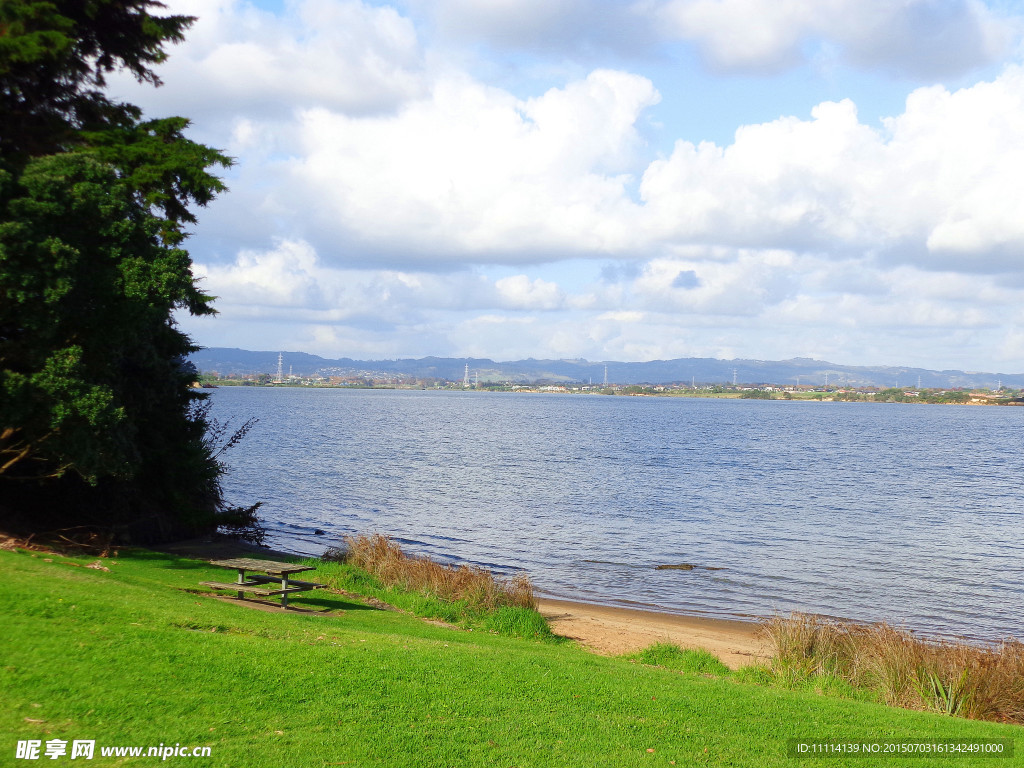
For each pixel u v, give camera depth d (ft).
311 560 67.67
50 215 47.24
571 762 22.33
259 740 21.27
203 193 68.80
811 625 48.19
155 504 78.07
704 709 29.73
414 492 151.74
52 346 49.21
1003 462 260.21
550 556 95.96
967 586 83.92
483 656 35.06
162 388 73.97
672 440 324.39
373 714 24.32
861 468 227.61
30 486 65.87
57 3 62.64
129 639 28.02
